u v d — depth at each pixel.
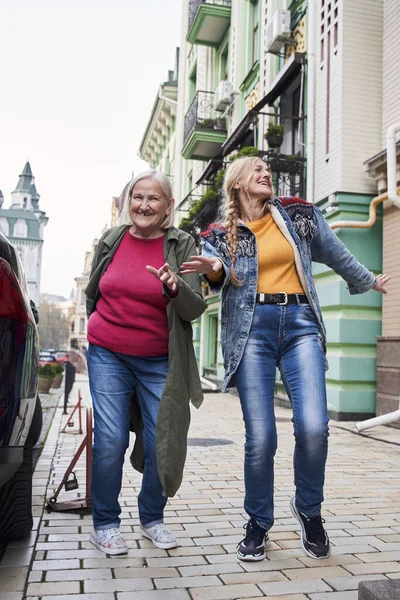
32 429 3.07
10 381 2.26
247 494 2.87
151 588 2.46
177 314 2.94
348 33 9.22
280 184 11.41
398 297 8.51
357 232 9.04
